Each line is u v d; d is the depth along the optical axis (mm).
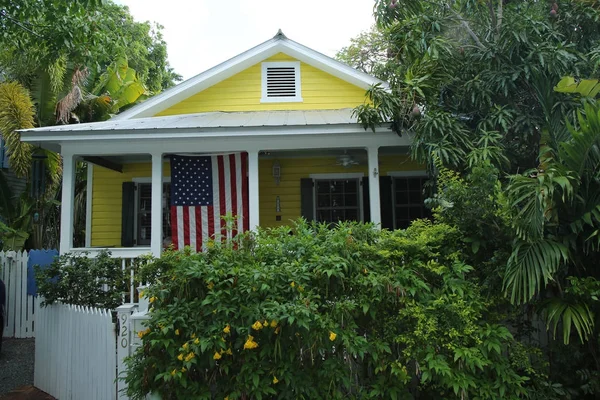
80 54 7922
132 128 7426
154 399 3545
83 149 7895
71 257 6348
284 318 3230
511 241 3773
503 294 3779
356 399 3510
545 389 3646
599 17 6387
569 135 5254
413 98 6703
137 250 7801
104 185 10461
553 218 3621
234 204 8078
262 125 7344
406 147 8719
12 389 5820
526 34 6070
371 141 7750
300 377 3414
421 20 6848
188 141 7750
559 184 3369
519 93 6441
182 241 7965
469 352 3395
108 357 4414
